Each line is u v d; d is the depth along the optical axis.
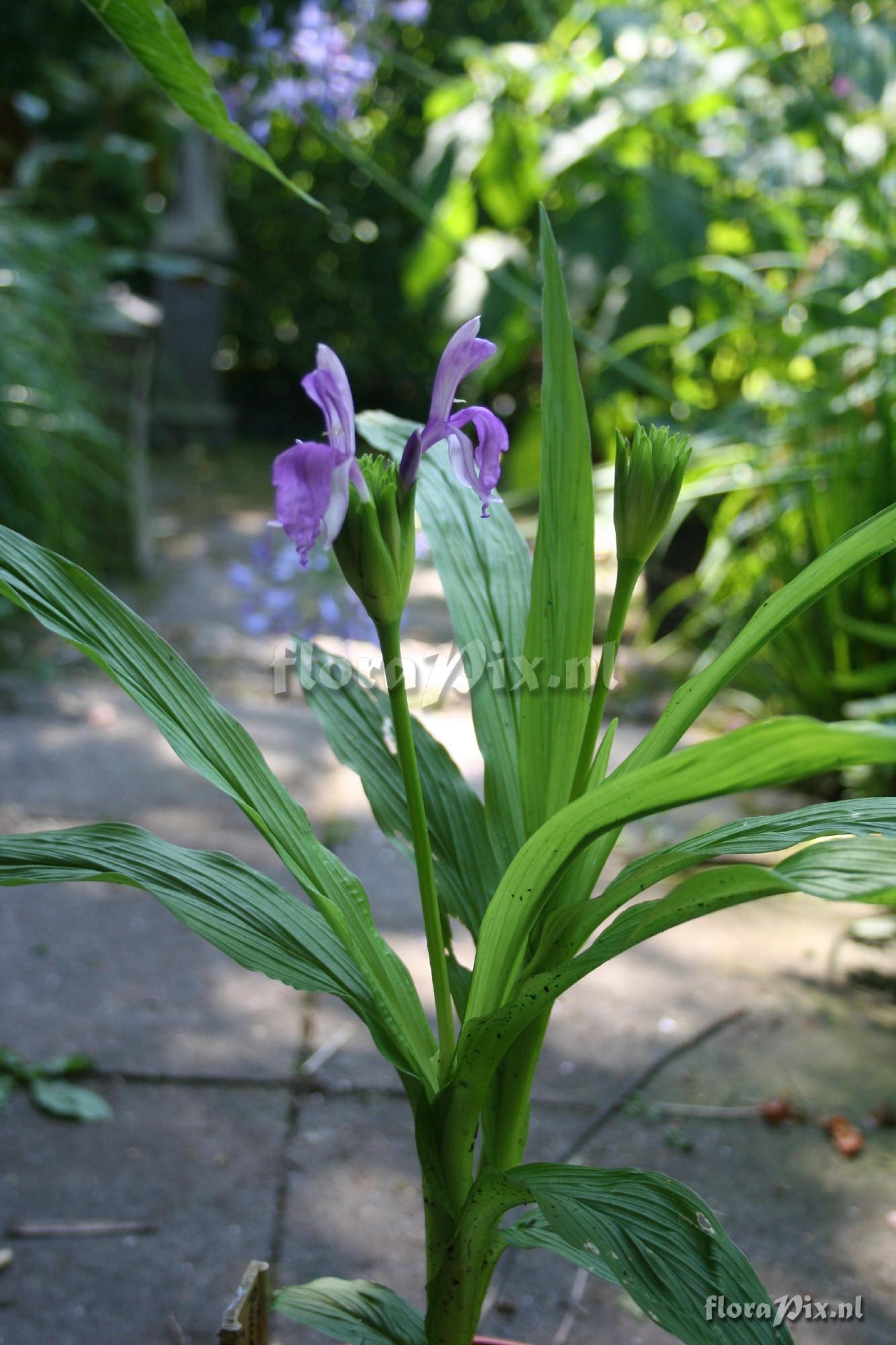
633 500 0.33
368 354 2.99
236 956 0.33
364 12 1.00
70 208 1.93
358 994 0.34
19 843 0.34
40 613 0.32
